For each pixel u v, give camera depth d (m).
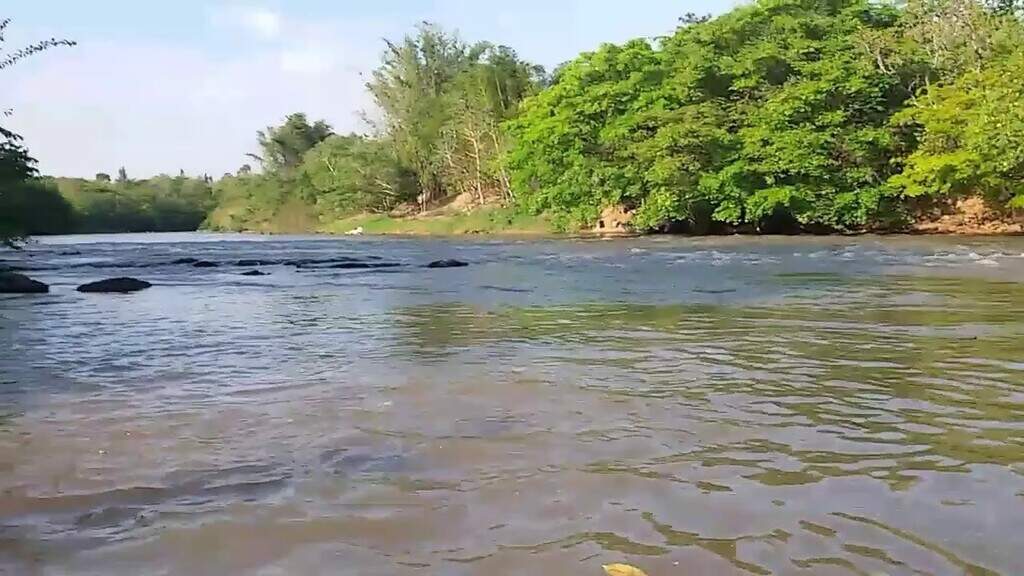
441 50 75.94
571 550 3.17
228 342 8.94
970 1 36.44
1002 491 3.74
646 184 39.84
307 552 3.21
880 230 37.28
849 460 4.27
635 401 5.69
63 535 3.43
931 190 33.56
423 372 6.90
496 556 3.13
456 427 5.05
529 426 5.05
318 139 97.06
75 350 8.47
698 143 37.38
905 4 40.00
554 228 47.84
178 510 3.70
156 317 11.47
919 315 10.02
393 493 3.87
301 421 5.28
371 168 71.44
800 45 38.56
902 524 3.38
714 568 2.99
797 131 36.34
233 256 29.58
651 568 3.00
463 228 55.94
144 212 97.94
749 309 11.03
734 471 4.11
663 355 7.55
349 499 3.80
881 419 5.11
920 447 4.48
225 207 97.62
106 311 12.35
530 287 15.16
